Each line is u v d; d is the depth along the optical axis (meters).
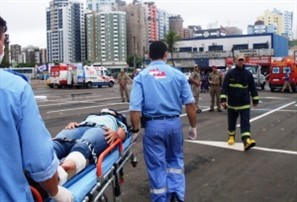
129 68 94.44
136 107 5.01
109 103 23.72
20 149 2.35
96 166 3.90
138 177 7.15
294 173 7.47
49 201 2.87
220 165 8.07
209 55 85.69
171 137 5.08
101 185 3.98
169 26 129.50
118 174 4.86
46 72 73.19
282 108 20.09
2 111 2.29
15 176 2.33
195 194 6.23
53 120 15.52
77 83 46.19
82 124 4.97
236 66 9.49
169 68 5.18
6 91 2.30
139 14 108.38
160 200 5.00
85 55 112.06
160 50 5.19
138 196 6.15
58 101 25.59
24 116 2.34
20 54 131.88
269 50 84.19
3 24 2.42
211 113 17.61
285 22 161.12
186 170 7.66
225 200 5.97
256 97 9.44
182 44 94.81
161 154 5.04
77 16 110.12
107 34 106.75
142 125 5.15
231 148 9.73
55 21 110.38
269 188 6.56
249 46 90.25
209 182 6.88
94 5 121.00
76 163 3.65
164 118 5.04
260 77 39.22
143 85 5.07
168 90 5.07
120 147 4.78
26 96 2.36
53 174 2.47
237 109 9.57
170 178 5.18
